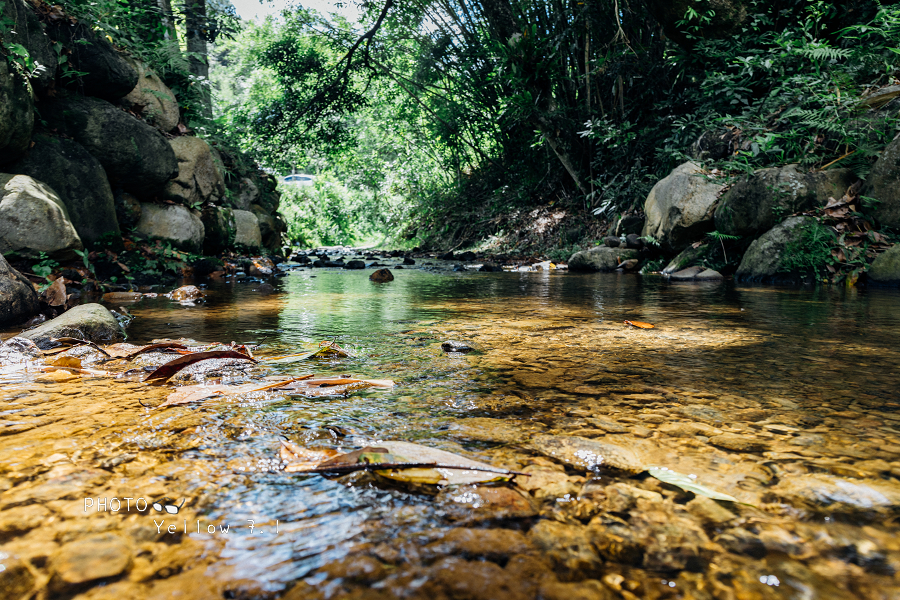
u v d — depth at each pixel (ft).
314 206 71.15
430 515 2.93
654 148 30.71
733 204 20.33
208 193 25.73
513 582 2.36
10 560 2.49
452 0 43.19
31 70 15.48
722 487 3.24
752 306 12.10
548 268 28.14
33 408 4.75
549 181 42.96
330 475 3.41
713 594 2.28
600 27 32.68
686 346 7.64
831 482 3.29
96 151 18.51
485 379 5.81
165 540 2.68
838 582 2.36
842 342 7.86
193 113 27.12
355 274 23.90
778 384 5.59
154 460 3.63
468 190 52.80
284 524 2.83
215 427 4.26
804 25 22.17
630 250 26.07
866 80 20.70
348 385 5.54
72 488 3.22
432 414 4.62
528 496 3.14
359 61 47.11
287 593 2.28
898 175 16.90
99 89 19.36
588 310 11.66
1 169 15.51
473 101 46.50
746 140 22.40
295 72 47.09
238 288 16.98
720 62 25.71
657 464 3.57
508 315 10.89
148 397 5.12
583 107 34.94
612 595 2.28
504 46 34.78
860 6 22.56
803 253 17.54
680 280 20.08
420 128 58.80
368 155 71.46
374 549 2.61
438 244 48.62
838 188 18.52
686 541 2.67
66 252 15.24
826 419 4.47
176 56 25.57
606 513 2.94
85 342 7.27
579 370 6.23
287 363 6.59
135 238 19.99
